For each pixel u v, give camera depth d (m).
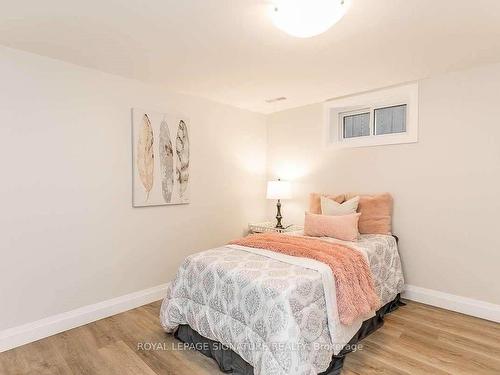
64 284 2.51
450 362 2.00
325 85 3.12
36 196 2.36
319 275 1.89
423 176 2.96
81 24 1.91
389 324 2.54
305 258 2.16
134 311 2.87
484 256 2.63
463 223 2.74
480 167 2.64
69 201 2.54
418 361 2.01
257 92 3.37
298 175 4.02
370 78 2.93
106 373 1.92
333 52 2.33
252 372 1.80
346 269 2.10
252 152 4.20
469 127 2.69
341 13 1.66
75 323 2.55
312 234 3.03
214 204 3.73
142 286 3.04
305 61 2.51
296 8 1.64
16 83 2.26
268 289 1.72
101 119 2.72
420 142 2.97
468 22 1.89
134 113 2.93
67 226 2.53
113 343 2.28
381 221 3.06
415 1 1.66
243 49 2.28
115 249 2.83
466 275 2.73
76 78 2.57
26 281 2.31
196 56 2.41
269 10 1.75
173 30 1.99
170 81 3.01
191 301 2.17
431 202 2.91
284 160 4.18
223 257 2.22
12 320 2.25
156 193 3.12
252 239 2.69
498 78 2.54
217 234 3.76
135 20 1.87
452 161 2.79
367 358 2.05
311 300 1.79
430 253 2.93
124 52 2.33
